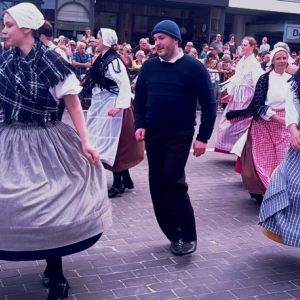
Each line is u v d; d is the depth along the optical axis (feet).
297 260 14.79
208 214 18.47
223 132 26.23
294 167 13.73
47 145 10.87
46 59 10.80
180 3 68.33
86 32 51.03
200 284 13.08
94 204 11.02
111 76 19.35
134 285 12.84
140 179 22.79
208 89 13.64
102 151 19.86
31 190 10.34
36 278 12.86
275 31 77.87
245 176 19.27
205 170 25.17
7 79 10.74
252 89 25.30
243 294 12.69
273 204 13.79
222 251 15.16
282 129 19.12
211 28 70.13
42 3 52.65
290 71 19.48
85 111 40.14
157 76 13.75
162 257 14.52
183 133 13.74
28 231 10.25
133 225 16.96
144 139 14.21
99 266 13.78
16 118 10.78
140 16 73.00
